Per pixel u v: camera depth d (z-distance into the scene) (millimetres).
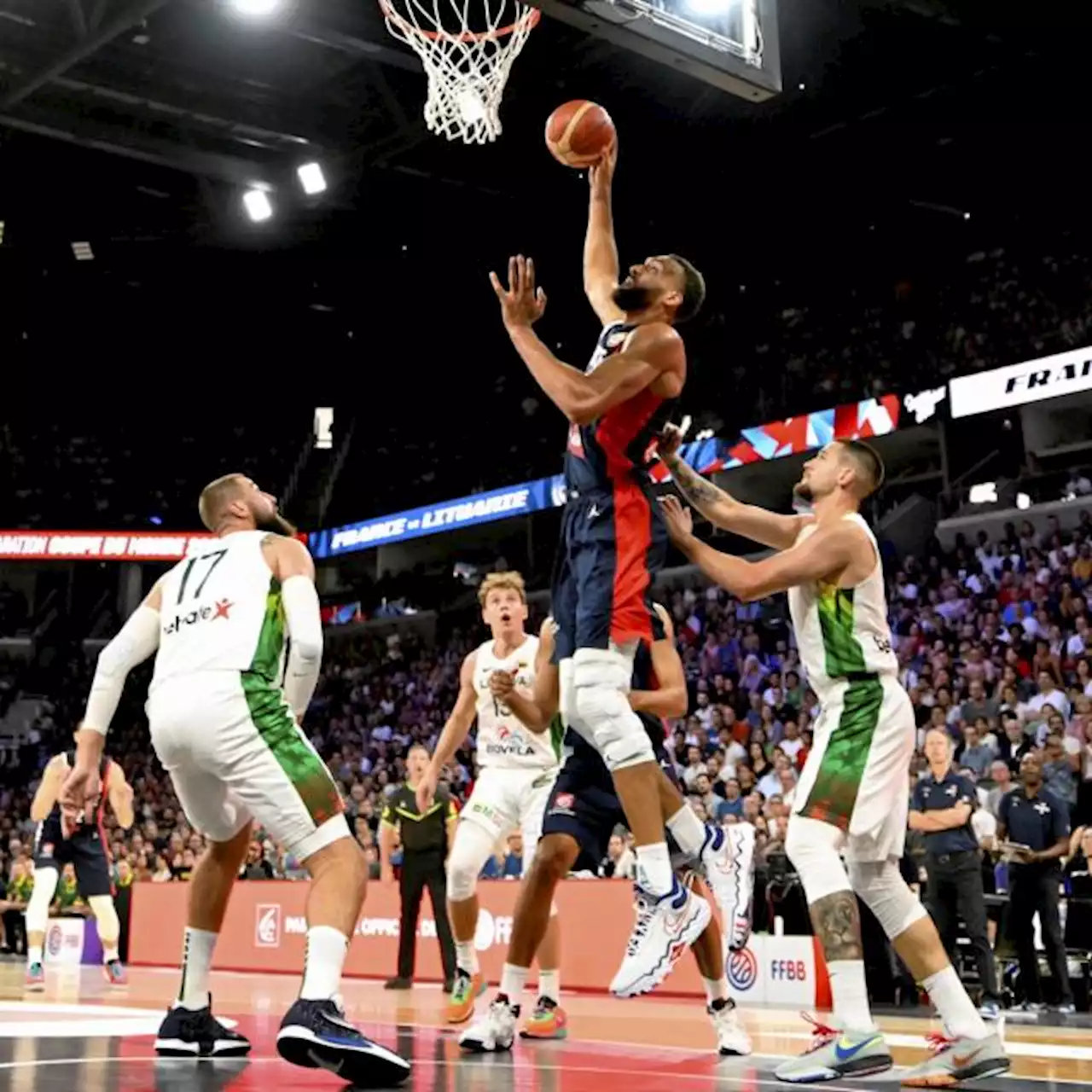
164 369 25375
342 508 25156
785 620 16391
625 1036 5203
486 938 9273
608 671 3943
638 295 4035
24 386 24828
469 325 24609
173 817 17781
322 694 22016
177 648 3623
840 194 20172
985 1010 7441
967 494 18203
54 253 21656
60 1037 4504
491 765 5848
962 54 16656
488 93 8797
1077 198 19156
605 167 4598
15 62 16047
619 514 3994
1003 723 11930
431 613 22875
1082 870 8508
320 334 25188
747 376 21047
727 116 18031
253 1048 4246
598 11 7223
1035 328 18156
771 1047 4820
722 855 4605
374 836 13945
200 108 17531
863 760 3707
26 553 21578
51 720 22609
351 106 17766
